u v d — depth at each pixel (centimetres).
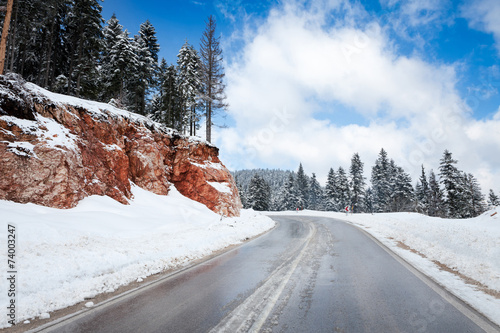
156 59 3559
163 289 502
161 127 2170
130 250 752
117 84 2973
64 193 1068
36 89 1214
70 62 2745
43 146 1056
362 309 395
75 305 423
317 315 375
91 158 1340
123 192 1507
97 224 978
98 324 353
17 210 856
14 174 945
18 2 2125
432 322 348
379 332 322
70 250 665
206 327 342
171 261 722
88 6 2528
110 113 1611
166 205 1705
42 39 2642
